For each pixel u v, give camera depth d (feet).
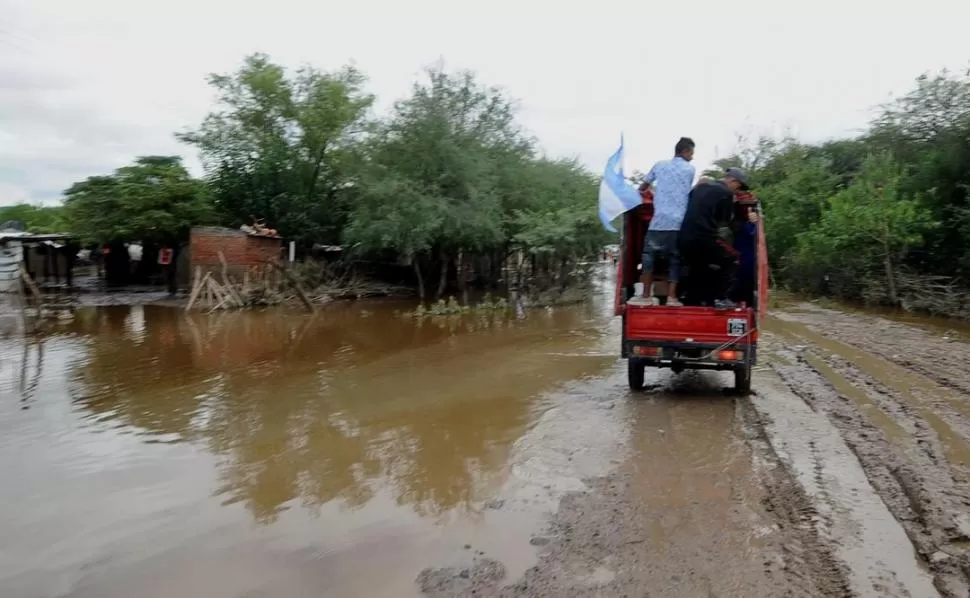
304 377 38.06
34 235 90.38
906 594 13.70
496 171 84.17
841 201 71.15
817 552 15.56
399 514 19.19
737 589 14.14
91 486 21.80
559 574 15.17
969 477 19.66
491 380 36.45
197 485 21.80
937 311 60.08
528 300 78.89
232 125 95.76
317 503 20.17
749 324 29.66
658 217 30.22
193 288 71.15
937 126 70.54
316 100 94.68
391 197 75.25
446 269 84.38
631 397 31.63
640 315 30.68
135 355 45.44
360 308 74.79
